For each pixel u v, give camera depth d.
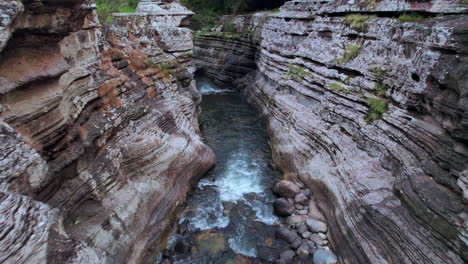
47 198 4.90
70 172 5.64
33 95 4.70
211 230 8.40
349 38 11.16
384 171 7.84
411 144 7.28
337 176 8.88
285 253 7.52
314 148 10.70
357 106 9.73
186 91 14.16
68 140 5.50
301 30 15.03
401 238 5.91
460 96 5.80
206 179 10.87
